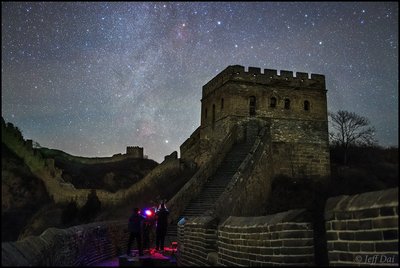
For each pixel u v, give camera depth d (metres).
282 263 6.85
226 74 43.59
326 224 6.28
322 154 42.94
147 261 9.97
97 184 67.69
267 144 38.69
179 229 15.86
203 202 33.12
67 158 76.38
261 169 36.12
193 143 53.28
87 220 46.53
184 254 14.07
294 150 42.38
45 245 8.88
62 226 41.69
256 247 7.86
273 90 43.62
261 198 35.25
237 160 37.88
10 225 16.52
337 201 6.22
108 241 15.79
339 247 5.95
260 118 42.50
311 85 44.84
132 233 13.81
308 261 6.73
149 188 52.66
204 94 50.50
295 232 6.82
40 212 38.97
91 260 13.27
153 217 17.88
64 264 10.29
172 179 50.69
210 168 36.69
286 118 43.22
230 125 41.66
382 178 7.26
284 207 32.09
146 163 80.50
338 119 37.69
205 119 49.16
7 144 42.03
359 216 5.59
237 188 31.36
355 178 22.25
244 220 8.90
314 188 32.25
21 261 7.08
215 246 11.39
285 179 38.97
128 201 52.03
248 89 42.91
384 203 5.19
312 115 44.12
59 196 48.31
